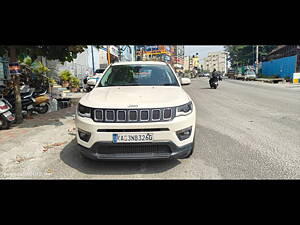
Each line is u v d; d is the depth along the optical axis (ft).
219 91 47.29
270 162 10.26
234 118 19.80
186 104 9.43
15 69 17.57
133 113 8.61
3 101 16.17
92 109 8.87
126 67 14.06
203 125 17.24
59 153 11.55
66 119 19.70
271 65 104.68
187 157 10.73
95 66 70.44
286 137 14.06
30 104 21.09
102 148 8.80
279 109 24.31
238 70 150.30
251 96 37.17
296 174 9.12
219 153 11.37
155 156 8.73
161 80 12.73
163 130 8.63
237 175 9.06
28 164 10.25
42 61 44.80
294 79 75.00
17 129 16.25
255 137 14.06
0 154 11.46
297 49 83.51
